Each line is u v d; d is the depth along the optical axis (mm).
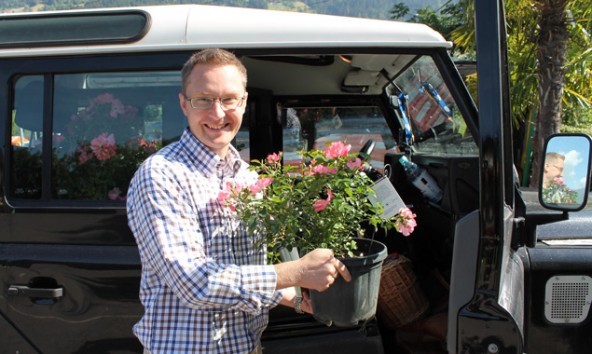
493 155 1604
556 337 2197
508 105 1941
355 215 1762
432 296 2674
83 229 2170
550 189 1953
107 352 2160
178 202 1540
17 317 2188
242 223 1692
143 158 2227
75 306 2156
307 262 1584
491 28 1609
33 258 2158
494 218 1612
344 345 2336
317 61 3133
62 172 2234
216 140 1645
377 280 1766
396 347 2566
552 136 1954
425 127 3143
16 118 2236
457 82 2248
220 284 1483
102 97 2234
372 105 3777
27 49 2201
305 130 3844
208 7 2283
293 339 2338
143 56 2180
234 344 1652
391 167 3178
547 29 5426
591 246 2229
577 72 6438
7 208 2203
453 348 1723
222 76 1610
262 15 2229
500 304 1630
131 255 2131
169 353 1563
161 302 1585
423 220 2949
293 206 1687
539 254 2189
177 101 2209
